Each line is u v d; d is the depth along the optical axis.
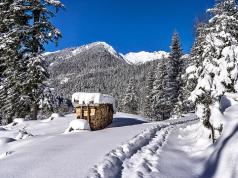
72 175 8.12
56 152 10.87
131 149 11.79
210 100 14.30
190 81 16.23
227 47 14.24
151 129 17.02
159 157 11.41
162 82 54.88
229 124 12.56
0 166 9.16
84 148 11.46
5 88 27.77
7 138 15.08
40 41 26.94
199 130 16.16
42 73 26.28
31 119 26.59
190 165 11.34
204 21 23.64
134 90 72.50
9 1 27.66
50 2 26.36
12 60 26.69
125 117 24.05
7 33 26.75
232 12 15.91
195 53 27.70
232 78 14.07
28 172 8.43
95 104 17.45
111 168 9.06
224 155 10.65
